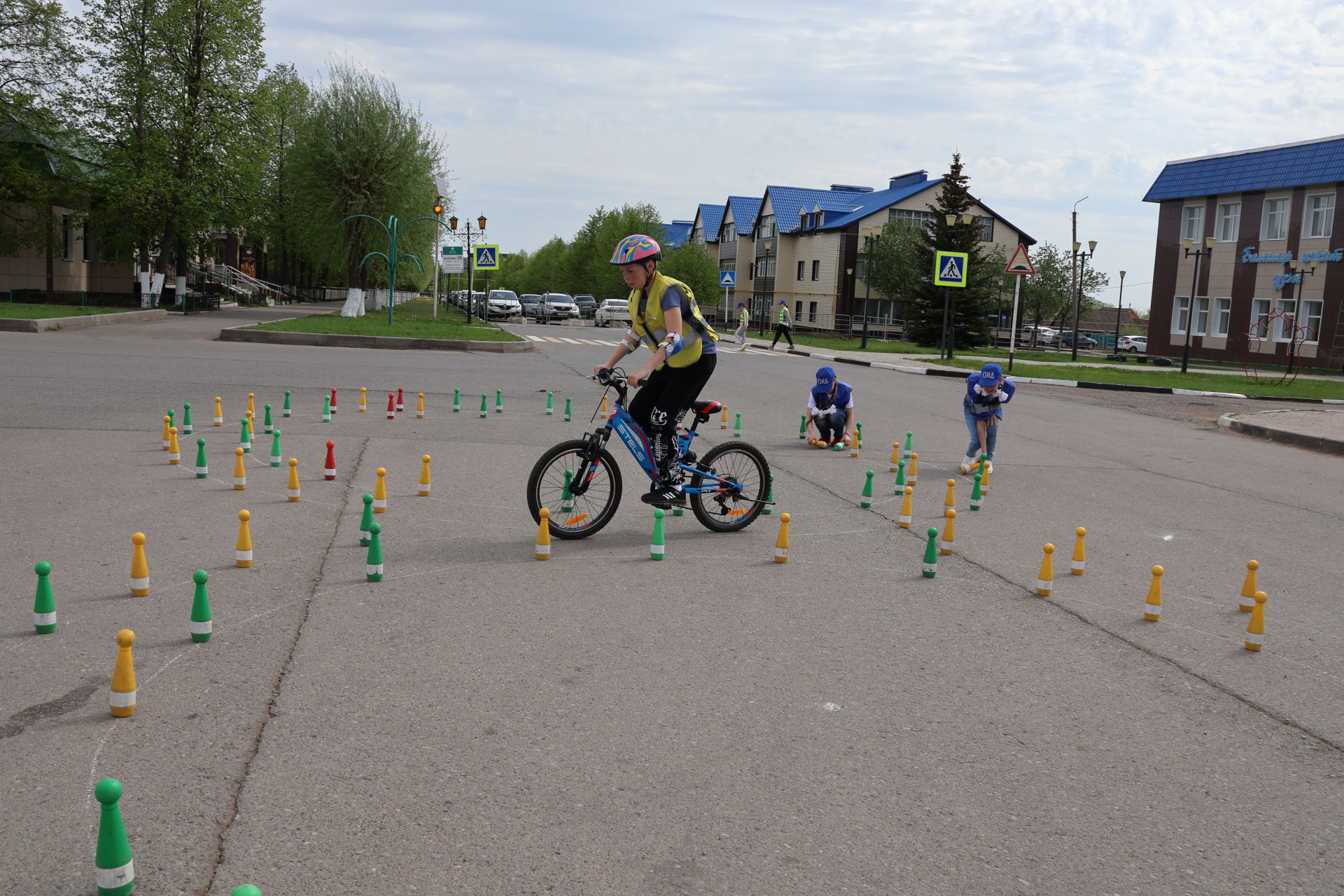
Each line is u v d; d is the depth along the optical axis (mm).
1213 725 4281
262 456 9570
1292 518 9227
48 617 4676
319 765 3527
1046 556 6184
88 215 39000
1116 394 23438
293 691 4164
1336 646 5449
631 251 6832
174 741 3660
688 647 4945
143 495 7676
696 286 75500
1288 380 30922
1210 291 42938
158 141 37250
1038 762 3848
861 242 65312
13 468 8367
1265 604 6266
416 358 22094
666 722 4039
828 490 9508
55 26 34844
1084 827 3367
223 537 6590
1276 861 3215
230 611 5113
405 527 7133
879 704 4336
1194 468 12172
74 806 3193
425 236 44062
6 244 35000
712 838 3178
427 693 4207
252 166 39562
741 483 7625
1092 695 4562
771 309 74438
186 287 42031
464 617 5230
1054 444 13758
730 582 6188
